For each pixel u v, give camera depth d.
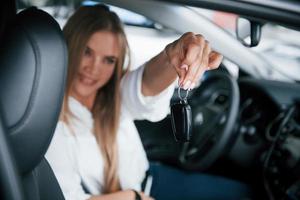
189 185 2.18
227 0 0.99
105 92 1.64
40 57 0.78
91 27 1.57
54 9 1.82
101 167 1.57
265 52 3.02
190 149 2.23
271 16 1.02
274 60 2.81
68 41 1.57
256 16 1.02
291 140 1.97
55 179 1.04
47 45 0.79
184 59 1.01
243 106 2.21
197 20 1.56
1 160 0.73
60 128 1.49
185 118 1.01
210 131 2.16
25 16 0.82
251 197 2.18
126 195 1.56
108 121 1.60
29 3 1.32
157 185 2.17
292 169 1.93
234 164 2.22
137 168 1.68
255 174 2.17
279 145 2.00
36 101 0.78
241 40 1.20
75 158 1.51
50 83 0.79
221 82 2.35
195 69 0.99
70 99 1.57
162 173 2.21
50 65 0.79
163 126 2.37
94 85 1.60
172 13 1.50
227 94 2.29
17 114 0.77
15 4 1.04
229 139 2.03
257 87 2.17
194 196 2.15
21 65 0.77
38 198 0.92
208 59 1.04
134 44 2.69
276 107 2.12
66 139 1.50
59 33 0.82
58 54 0.80
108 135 1.59
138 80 1.56
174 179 2.19
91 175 1.56
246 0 1.00
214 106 2.26
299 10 1.04
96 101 1.63
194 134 2.23
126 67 1.67
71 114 1.54
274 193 1.98
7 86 0.77
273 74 2.29
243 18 1.08
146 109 1.61
